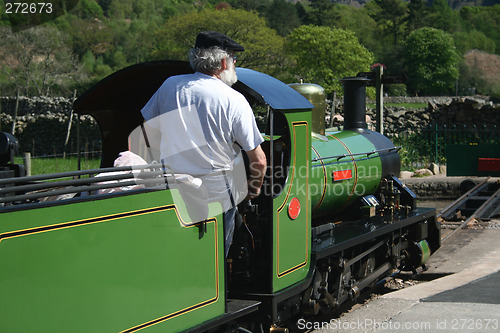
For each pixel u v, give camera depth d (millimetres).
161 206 3141
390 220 6336
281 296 4090
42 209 2541
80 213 2705
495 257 7102
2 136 3633
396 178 7262
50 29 43375
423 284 5770
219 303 3592
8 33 40812
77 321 2689
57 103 27188
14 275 2430
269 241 4031
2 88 40531
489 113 20641
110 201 2852
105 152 4727
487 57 124250
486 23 163500
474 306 4879
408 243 7031
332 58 38188
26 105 27359
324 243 5070
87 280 2738
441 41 110250
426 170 15922
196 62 3537
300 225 4465
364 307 5066
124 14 134000
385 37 144000
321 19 124750
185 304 3311
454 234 8992
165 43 43469
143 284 3035
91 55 88250
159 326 3135
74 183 2762
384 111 22094
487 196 12219
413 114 21844
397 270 7168
